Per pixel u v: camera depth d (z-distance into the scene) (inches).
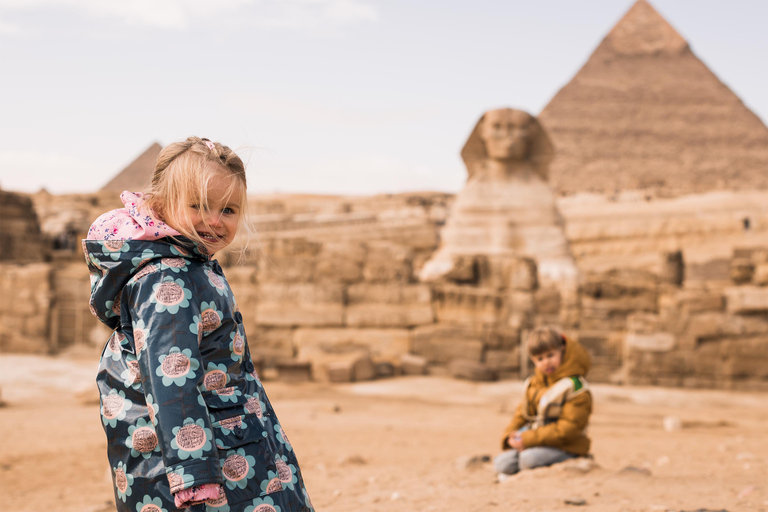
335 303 979.9
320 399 777.6
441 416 658.2
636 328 943.7
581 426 262.1
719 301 936.9
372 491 260.8
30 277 1072.8
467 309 967.6
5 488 314.5
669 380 931.3
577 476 251.9
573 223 3634.4
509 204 1386.6
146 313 97.2
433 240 2082.9
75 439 476.7
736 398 864.9
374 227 2166.6
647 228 3341.5
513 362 950.4
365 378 928.3
